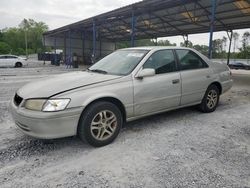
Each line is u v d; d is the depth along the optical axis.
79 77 3.71
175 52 4.48
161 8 14.05
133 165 2.88
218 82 5.23
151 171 2.74
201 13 16.05
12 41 100.25
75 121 3.15
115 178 2.60
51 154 3.20
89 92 3.26
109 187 2.43
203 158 3.07
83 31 27.83
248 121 4.66
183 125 4.37
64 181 2.55
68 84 3.34
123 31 26.50
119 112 3.58
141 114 3.90
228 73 5.58
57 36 30.94
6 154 3.20
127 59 4.17
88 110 3.25
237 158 3.08
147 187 2.44
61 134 3.08
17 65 24.45
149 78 3.93
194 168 2.81
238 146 3.46
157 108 4.10
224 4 13.59
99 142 3.39
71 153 3.23
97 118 3.37
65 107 3.04
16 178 2.61
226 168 2.82
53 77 3.92
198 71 4.77
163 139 3.70
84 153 3.23
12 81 11.18
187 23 19.25
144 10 14.73
